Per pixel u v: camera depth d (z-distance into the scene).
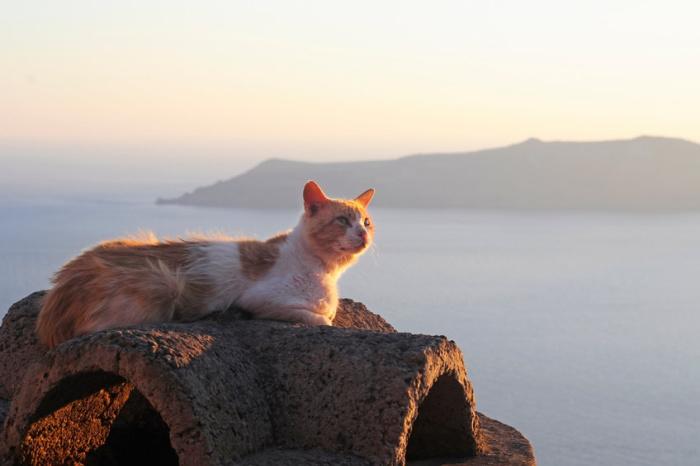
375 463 1.74
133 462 1.97
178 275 1.95
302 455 1.74
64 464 1.83
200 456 1.67
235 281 2.00
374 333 1.87
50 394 1.74
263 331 1.88
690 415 47.06
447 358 1.86
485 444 2.03
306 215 2.08
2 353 2.01
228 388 1.75
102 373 1.79
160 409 1.68
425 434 1.98
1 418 1.87
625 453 38.78
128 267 1.92
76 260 1.95
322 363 1.81
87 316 1.89
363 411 1.77
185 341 1.76
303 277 2.04
